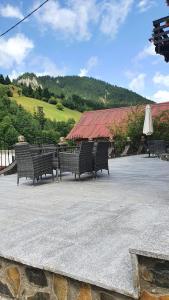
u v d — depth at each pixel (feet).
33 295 9.06
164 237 8.45
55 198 16.40
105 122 73.41
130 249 7.11
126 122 54.39
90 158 22.94
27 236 10.82
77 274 7.95
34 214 13.48
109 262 8.44
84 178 23.07
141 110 53.78
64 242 10.05
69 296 8.32
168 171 25.22
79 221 12.07
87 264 8.43
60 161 22.71
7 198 17.03
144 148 51.37
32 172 21.07
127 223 11.27
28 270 9.11
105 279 7.63
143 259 7.00
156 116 53.78
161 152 38.24
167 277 6.69
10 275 9.59
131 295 7.07
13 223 12.39
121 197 15.71
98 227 11.17
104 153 24.14
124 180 21.30
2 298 9.71
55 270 8.30
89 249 9.35
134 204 13.99
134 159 39.24
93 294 7.89
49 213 13.52
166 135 51.39
